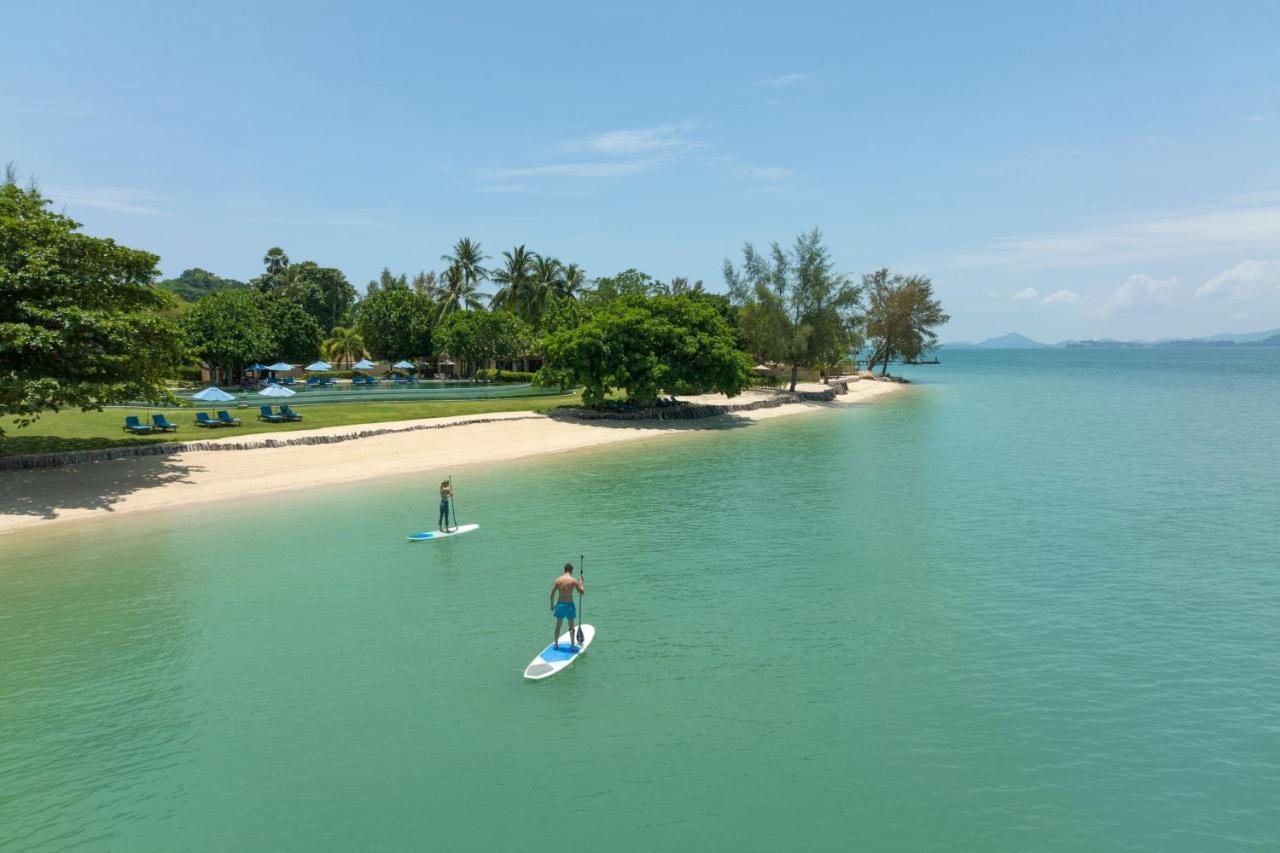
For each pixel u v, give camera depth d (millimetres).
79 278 32469
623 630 18172
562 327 92312
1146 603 19875
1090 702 14508
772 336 85312
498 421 55250
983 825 10844
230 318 80938
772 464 43281
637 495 34250
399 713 14188
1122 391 112938
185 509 30891
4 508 29516
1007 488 35625
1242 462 42969
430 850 10359
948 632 18000
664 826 10844
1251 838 10531
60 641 17578
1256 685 15172
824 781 11945
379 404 62812
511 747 12992
